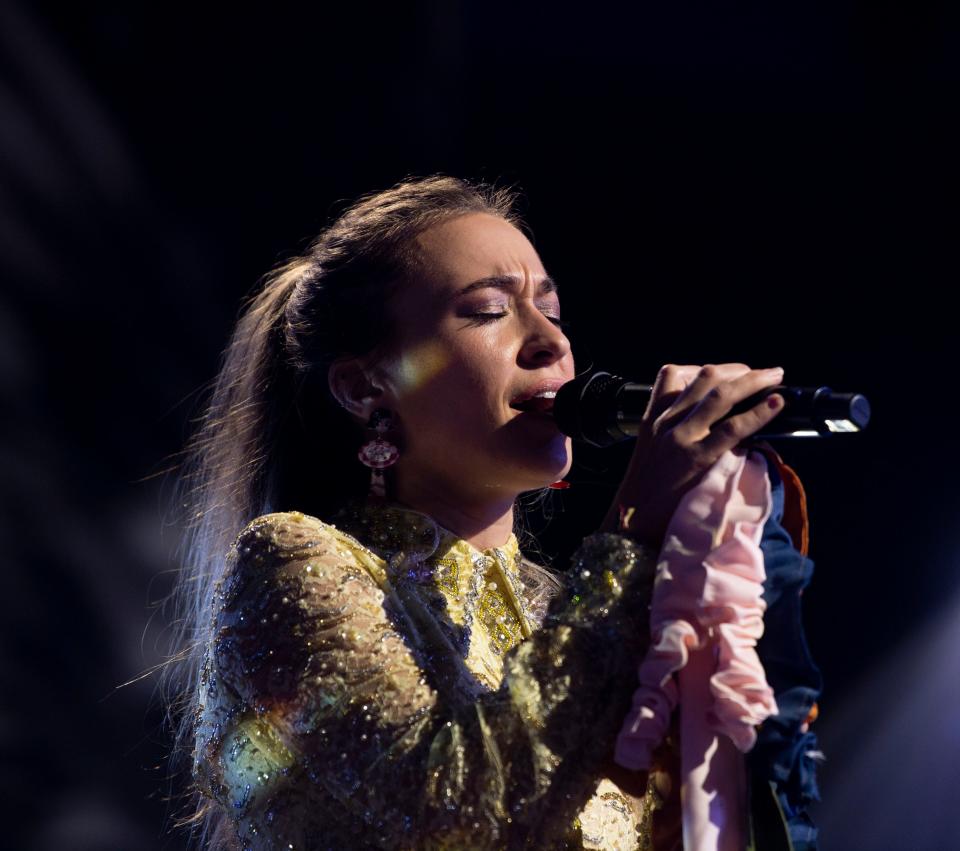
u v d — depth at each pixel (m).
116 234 12.77
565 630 4.08
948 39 15.70
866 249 16.05
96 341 12.57
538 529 11.98
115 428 12.57
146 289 12.89
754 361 15.95
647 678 3.92
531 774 3.92
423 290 5.47
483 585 5.40
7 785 11.59
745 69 16.20
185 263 13.15
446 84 14.98
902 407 15.77
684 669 4.03
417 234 5.63
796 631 4.06
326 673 4.30
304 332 5.89
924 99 16.03
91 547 12.28
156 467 12.69
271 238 13.57
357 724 4.19
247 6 13.52
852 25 15.95
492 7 15.23
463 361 5.32
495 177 15.30
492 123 15.36
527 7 15.39
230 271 13.40
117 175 12.83
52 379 12.36
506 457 5.32
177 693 7.37
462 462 5.41
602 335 15.83
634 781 4.15
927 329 15.84
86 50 12.67
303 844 4.43
